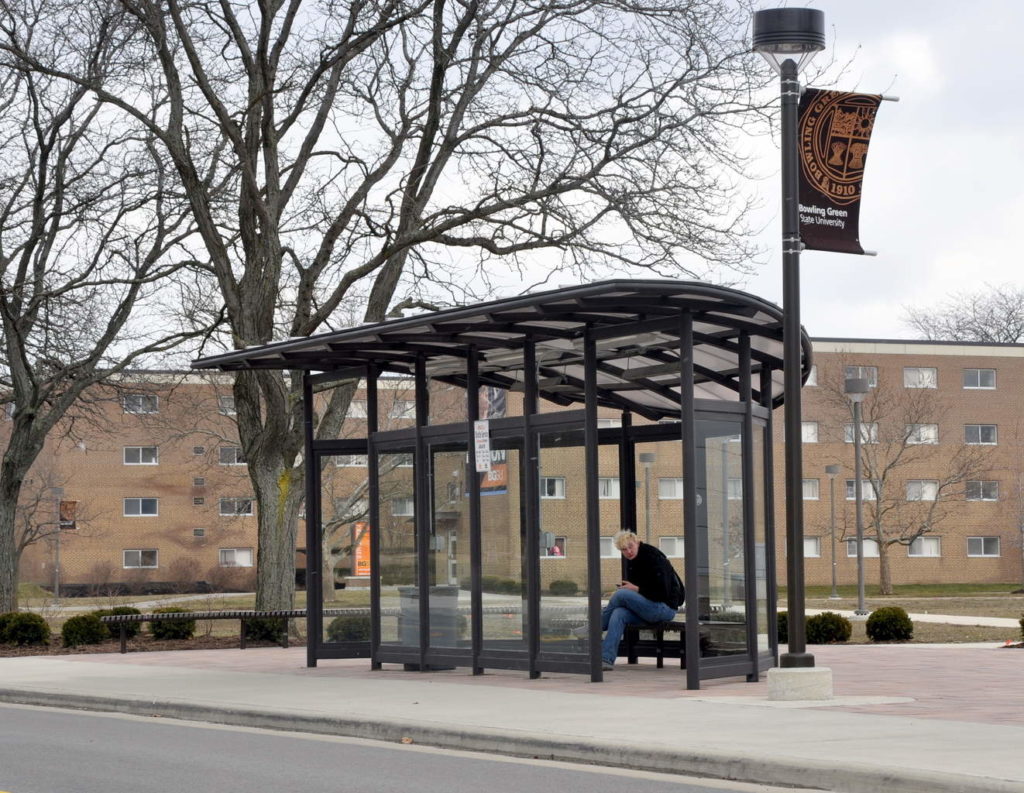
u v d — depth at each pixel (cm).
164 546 7206
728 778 925
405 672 1780
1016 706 1230
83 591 7100
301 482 2634
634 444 1805
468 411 1683
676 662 1881
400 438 1783
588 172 2441
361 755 1087
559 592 1563
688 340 1423
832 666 1808
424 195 2536
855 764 865
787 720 1122
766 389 1655
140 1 2433
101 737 1237
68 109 2819
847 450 6869
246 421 2675
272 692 1512
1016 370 7075
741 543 1509
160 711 1448
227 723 1358
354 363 1855
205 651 2422
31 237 2902
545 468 1578
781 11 1316
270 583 2603
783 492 6644
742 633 1505
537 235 2514
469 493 1669
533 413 1602
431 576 1744
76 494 7131
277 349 1706
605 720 1158
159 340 2992
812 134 1323
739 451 1509
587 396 1511
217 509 7250
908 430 6706
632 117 2433
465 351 1725
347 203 2592
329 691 1508
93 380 3016
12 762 1060
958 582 7050
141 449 7231
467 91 2509
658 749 974
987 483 7119
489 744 1100
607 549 4019
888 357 6888
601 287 1307
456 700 1367
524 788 898
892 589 6344
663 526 4075
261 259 2606
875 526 6272
